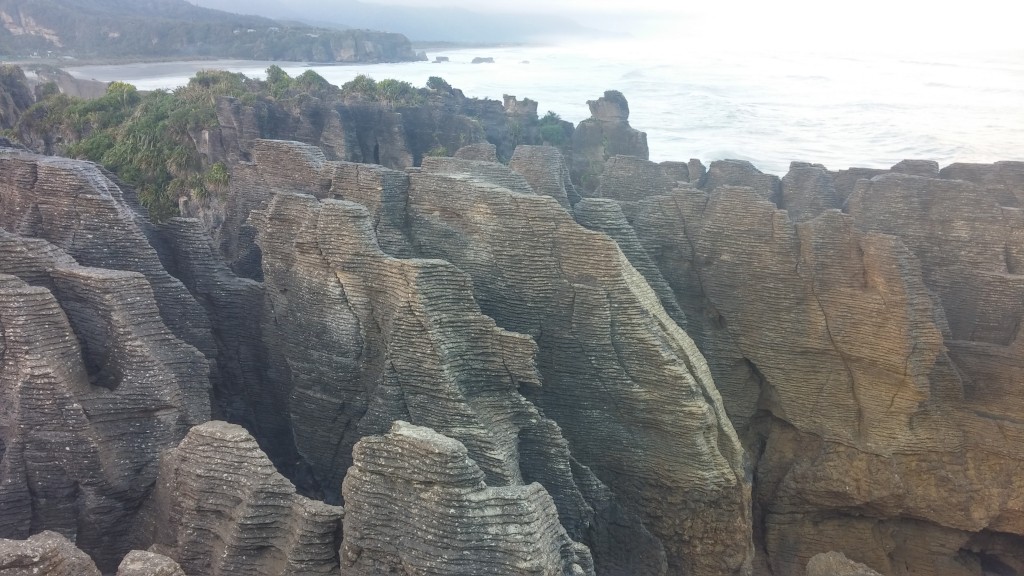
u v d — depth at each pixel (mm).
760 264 30531
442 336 23016
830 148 119812
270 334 28188
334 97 79875
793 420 30391
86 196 25594
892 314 27906
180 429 21969
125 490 20875
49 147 67625
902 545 30375
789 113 173000
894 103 192375
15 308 19828
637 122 155625
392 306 23844
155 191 54062
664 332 26516
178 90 75938
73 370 20656
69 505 20312
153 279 25906
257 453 18328
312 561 17469
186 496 18516
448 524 16188
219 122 58531
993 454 28609
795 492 30156
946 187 32688
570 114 162375
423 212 28875
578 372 26312
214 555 18188
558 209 26656
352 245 24969
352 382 25328
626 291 25875
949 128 142125
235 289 28797
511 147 75500
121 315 21766
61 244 25641
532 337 24312
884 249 28031
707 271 31797
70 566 15148
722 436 26359
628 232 30734
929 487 29000
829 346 29500
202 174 54625
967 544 30125
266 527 17938
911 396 28125
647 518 26344
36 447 19938
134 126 59531
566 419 26656
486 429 22141
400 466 16734
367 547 16797
